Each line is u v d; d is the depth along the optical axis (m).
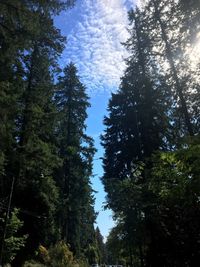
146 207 18.64
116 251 28.55
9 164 22.92
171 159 8.08
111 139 29.44
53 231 29.78
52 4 14.50
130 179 23.06
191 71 15.97
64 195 36.22
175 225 12.69
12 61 15.01
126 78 28.42
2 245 18.70
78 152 38.34
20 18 13.78
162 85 18.42
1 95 15.01
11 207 23.61
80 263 39.88
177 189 7.62
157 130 26.17
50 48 23.58
